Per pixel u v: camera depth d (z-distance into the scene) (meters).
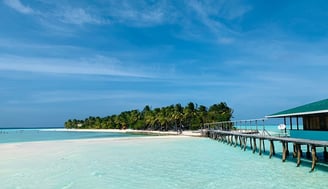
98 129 143.25
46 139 65.44
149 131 98.50
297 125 24.34
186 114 88.00
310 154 24.38
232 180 16.78
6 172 19.84
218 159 25.14
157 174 18.88
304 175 17.67
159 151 32.03
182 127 94.06
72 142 46.00
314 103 23.02
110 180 17.25
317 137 20.58
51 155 28.56
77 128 175.50
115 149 34.38
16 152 31.17
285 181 16.20
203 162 23.59
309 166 20.64
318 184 15.37
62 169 20.91
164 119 95.06
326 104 19.73
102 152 31.17
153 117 101.75
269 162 22.89
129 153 30.20
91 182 16.78
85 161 24.62
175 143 42.84
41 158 26.41
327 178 16.75
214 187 15.27
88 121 162.62
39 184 16.41
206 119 83.56
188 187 15.38
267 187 15.02
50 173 19.47
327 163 21.45
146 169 20.70
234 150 32.09
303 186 15.02
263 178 17.09
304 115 22.94
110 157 27.08
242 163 22.70
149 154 29.27
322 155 25.86
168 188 15.24
